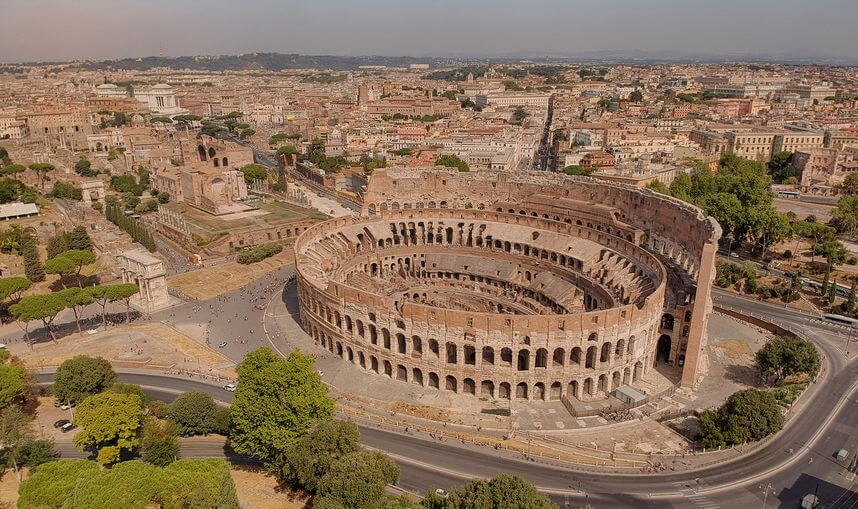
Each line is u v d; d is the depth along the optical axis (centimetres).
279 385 10062
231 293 19938
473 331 12769
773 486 10088
